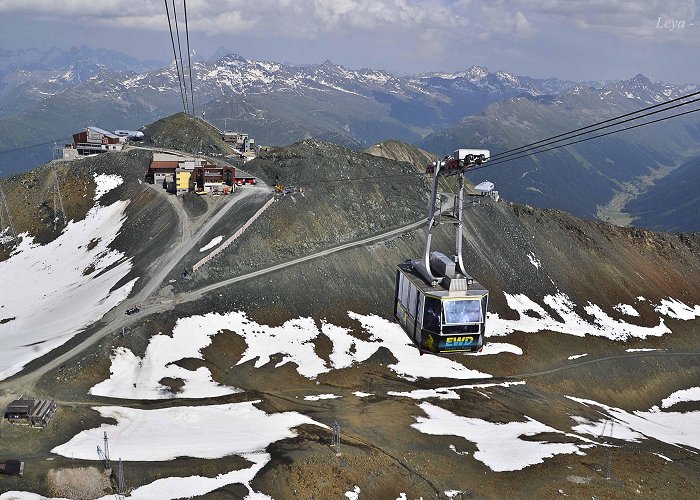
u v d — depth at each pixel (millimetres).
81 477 55469
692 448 95688
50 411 65625
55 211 153125
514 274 147250
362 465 64562
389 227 146250
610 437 91312
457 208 42188
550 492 64875
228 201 139000
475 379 105688
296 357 96812
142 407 73125
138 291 100500
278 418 75000
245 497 55562
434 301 40250
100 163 167500
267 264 117375
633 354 133250
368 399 87000
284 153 167000
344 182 155625
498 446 76000
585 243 170500
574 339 131875
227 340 94188
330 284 117875
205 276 107438
